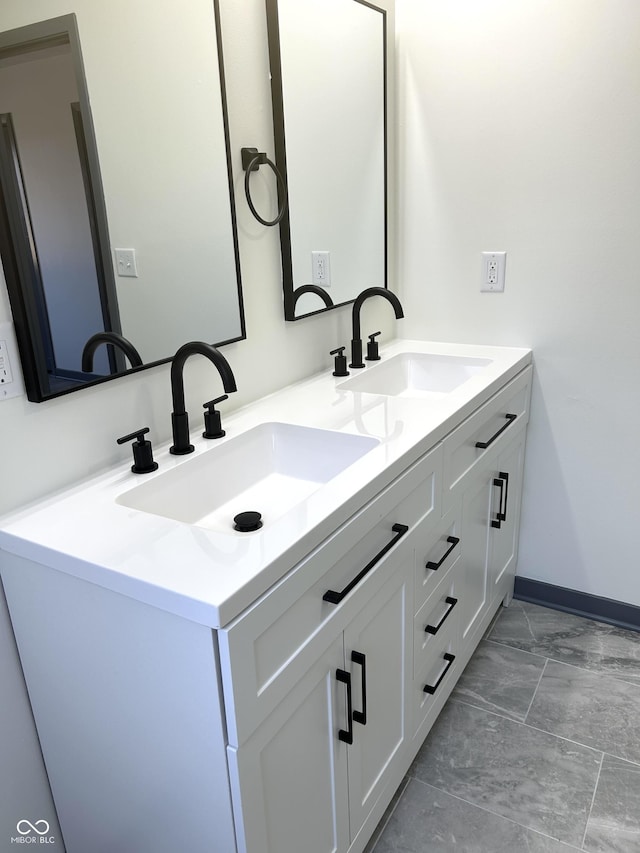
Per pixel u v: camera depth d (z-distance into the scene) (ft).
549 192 6.39
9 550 3.58
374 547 4.13
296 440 4.95
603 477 6.98
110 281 4.08
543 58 6.06
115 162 3.99
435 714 5.78
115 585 3.14
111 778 3.82
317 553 3.45
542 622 7.43
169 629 3.05
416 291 7.38
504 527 6.98
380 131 6.67
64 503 3.84
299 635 3.44
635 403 6.59
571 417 6.95
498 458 6.34
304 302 5.96
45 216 3.63
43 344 3.72
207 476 4.53
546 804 5.24
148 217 4.27
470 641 6.45
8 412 3.67
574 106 6.05
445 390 6.91
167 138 4.32
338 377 6.22
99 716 3.66
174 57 4.29
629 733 5.87
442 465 4.99
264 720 3.25
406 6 6.50
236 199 5.05
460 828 5.09
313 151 5.75
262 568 3.06
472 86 6.43
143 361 4.40
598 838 4.96
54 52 3.56
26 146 3.49
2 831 4.12
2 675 3.93
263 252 5.43
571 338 6.70
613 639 7.11
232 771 3.14
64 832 4.46
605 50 5.81
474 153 6.62
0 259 3.52
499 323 7.02
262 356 5.62
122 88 3.96
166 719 3.30
